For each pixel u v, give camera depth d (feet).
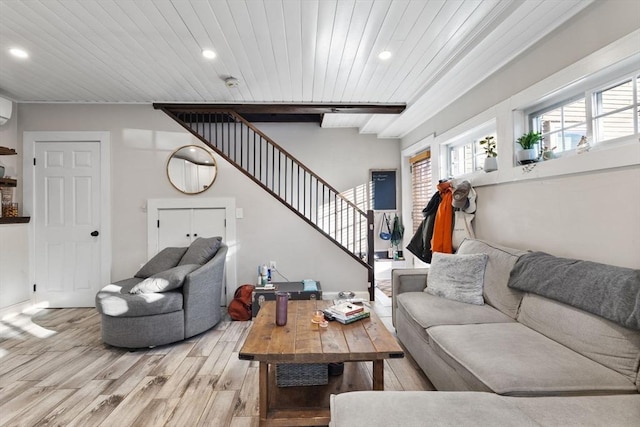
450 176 12.50
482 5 6.73
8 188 12.09
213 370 7.61
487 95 9.46
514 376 4.24
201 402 6.29
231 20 7.34
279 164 15.38
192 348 8.90
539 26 6.93
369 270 13.46
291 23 7.44
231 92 11.78
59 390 6.73
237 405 6.18
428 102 11.71
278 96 12.17
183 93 11.89
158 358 8.25
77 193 12.64
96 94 11.89
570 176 6.59
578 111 6.97
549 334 5.49
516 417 3.42
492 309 7.09
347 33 7.86
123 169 12.77
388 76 10.31
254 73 10.16
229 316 11.69
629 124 5.90
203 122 14.80
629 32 5.38
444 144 12.57
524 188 7.94
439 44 8.35
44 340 9.41
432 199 11.39
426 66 9.61
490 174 9.17
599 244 5.96
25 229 12.25
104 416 5.86
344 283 13.48
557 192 6.93
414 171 16.21
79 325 10.62
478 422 3.34
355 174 17.08
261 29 7.68
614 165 5.60
